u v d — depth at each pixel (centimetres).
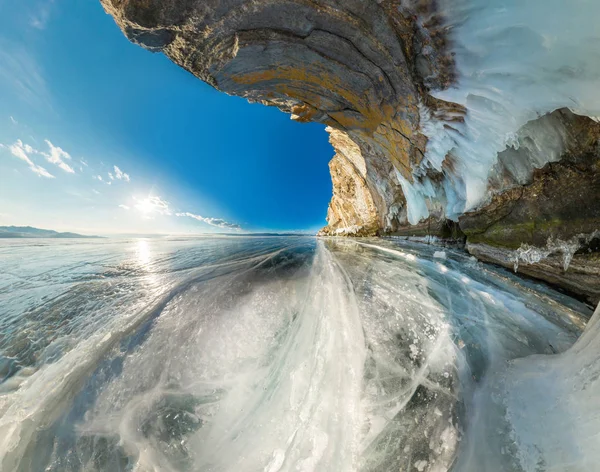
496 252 512
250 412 271
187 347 400
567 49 274
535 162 392
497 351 311
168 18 392
